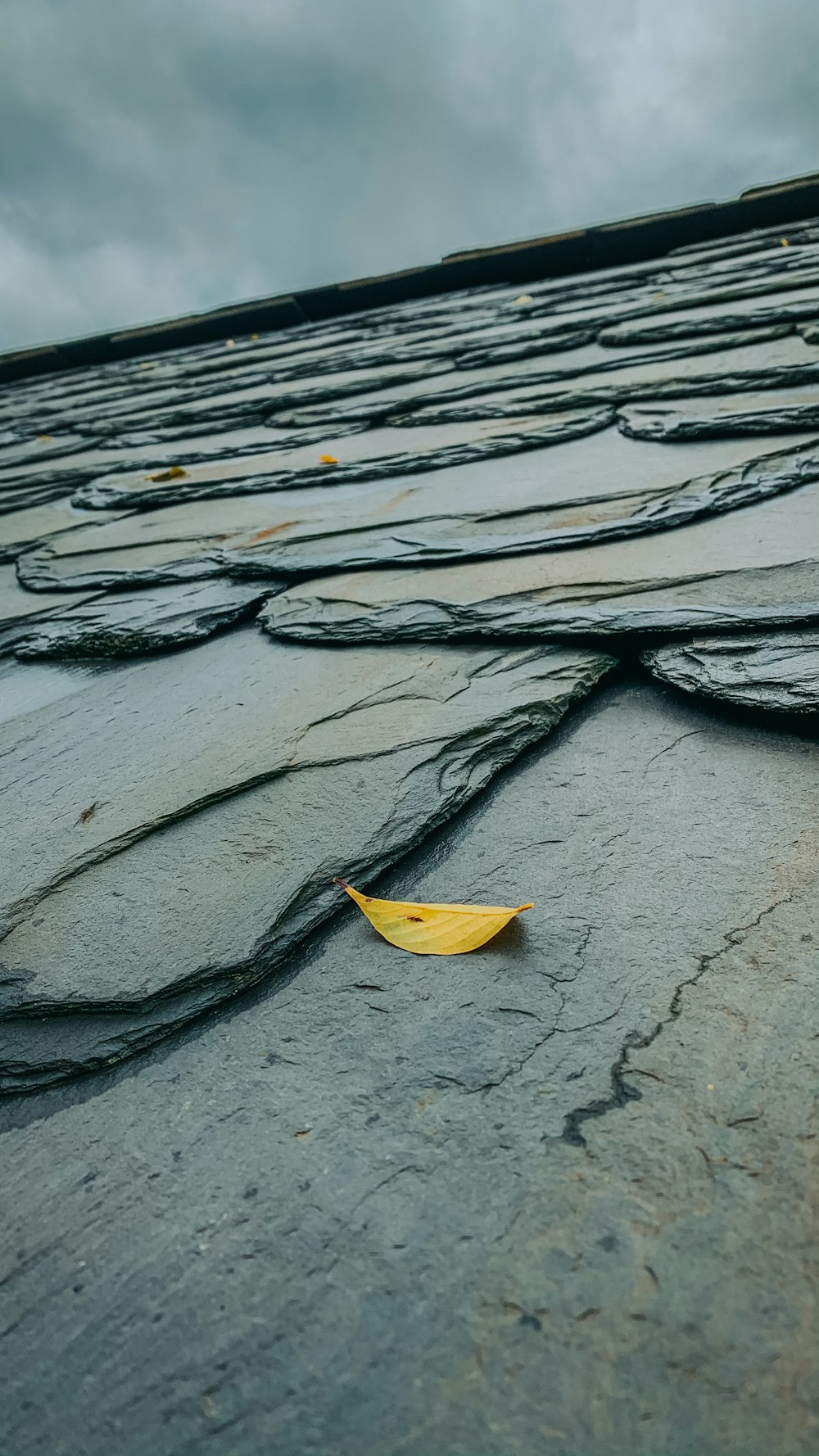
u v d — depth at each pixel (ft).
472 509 2.22
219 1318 0.89
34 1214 1.03
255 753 1.59
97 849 1.46
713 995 1.15
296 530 2.33
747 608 1.64
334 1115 1.08
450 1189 0.97
